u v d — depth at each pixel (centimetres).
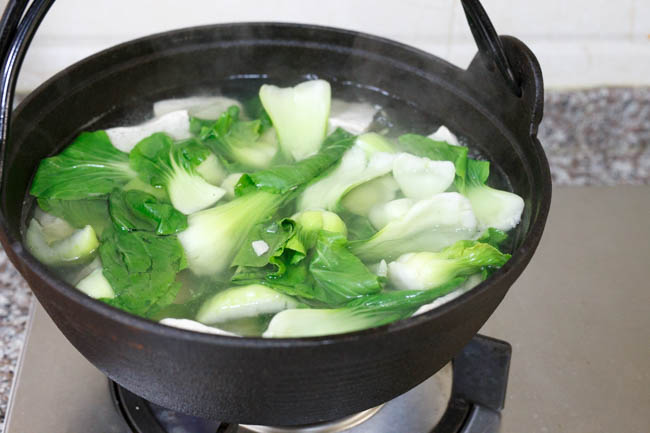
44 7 54
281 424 55
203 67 70
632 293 74
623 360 69
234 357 49
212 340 48
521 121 61
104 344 52
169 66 69
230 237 60
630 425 65
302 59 71
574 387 67
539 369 68
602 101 88
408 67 69
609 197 82
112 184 62
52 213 60
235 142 66
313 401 52
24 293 74
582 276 75
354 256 58
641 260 76
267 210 61
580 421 65
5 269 76
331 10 82
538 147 59
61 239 59
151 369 51
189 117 68
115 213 60
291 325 55
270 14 82
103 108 68
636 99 88
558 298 73
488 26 58
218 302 56
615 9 83
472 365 66
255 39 70
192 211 61
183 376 51
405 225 60
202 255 59
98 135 64
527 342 70
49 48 82
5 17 53
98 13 80
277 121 67
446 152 64
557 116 89
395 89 71
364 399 53
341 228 60
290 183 61
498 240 60
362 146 65
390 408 64
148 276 57
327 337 48
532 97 59
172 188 62
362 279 57
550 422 65
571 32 85
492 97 64
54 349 68
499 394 65
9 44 54
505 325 71
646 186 84
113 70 66
